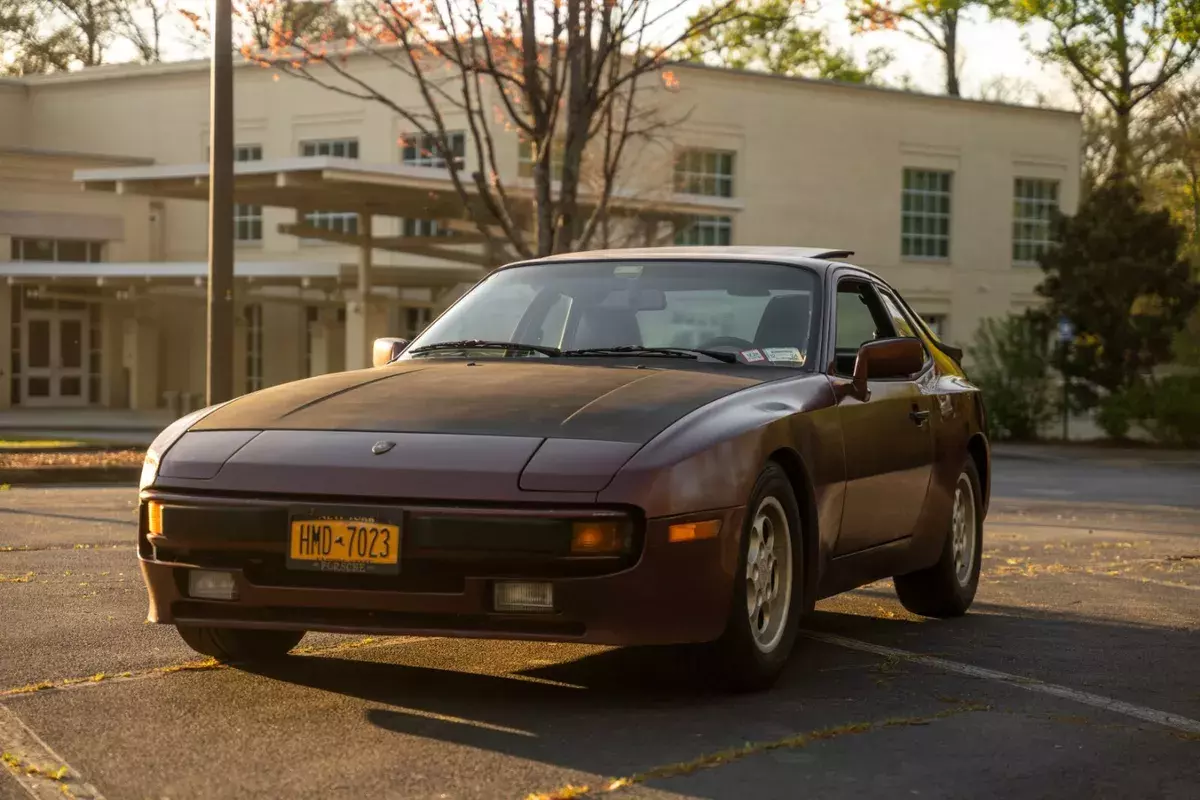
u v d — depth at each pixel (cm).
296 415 500
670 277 608
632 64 1812
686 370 545
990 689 535
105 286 3438
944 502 683
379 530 450
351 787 384
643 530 450
